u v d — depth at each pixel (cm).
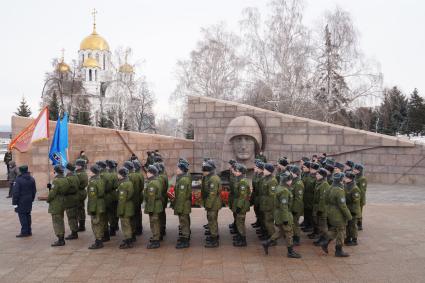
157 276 734
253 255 860
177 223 1195
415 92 5159
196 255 865
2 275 750
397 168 1817
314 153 1906
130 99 4697
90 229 1119
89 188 920
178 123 4591
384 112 3862
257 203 1006
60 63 4931
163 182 995
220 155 2091
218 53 3700
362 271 752
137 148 2128
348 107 3147
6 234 1070
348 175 913
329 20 3206
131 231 938
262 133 1958
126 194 913
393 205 1389
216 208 923
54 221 946
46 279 726
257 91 3262
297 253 848
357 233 957
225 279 715
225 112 2073
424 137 5066
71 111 4478
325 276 727
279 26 3178
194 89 3794
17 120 1888
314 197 969
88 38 7181
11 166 1734
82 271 768
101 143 2067
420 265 785
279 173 1012
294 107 3102
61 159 1538
